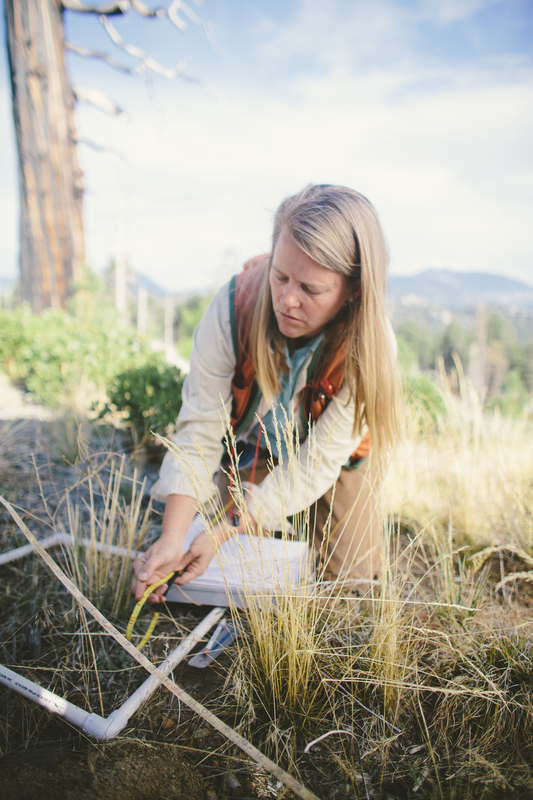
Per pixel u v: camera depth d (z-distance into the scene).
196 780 1.08
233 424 1.81
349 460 1.79
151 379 3.26
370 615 1.55
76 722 1.17
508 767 1.16
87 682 1.35
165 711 1.27
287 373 1.64
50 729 1.20
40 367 4.60
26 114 9.50
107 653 1.45
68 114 10.41
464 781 1.12
